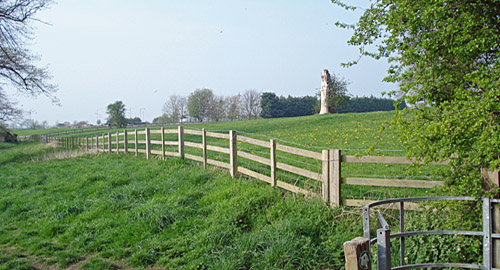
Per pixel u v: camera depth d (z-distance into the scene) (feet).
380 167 32.50
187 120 273.13
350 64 18.75
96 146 70.49
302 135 62.85
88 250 22.49
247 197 26.43
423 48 15.12
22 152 90.17
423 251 17.76
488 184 15.30
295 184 27.07
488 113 12.91
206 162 37.76
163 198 28.84
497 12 13.92
